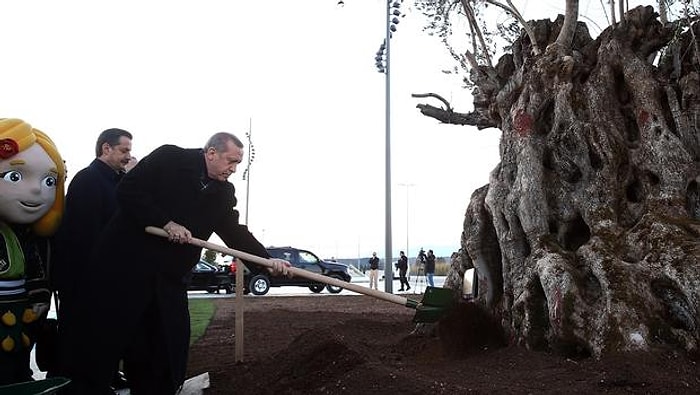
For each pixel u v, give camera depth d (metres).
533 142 5.47
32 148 3.99
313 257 25.69
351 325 7.77
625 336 4.21
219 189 4.34
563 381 3.92
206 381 5.16
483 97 6.84
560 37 5.84
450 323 5.17
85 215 4.41
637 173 5.34
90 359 3.94
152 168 4.11
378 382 4.00
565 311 4.50
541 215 5.29
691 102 5.52
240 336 6.25
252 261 4.48
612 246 4.85
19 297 4.02
